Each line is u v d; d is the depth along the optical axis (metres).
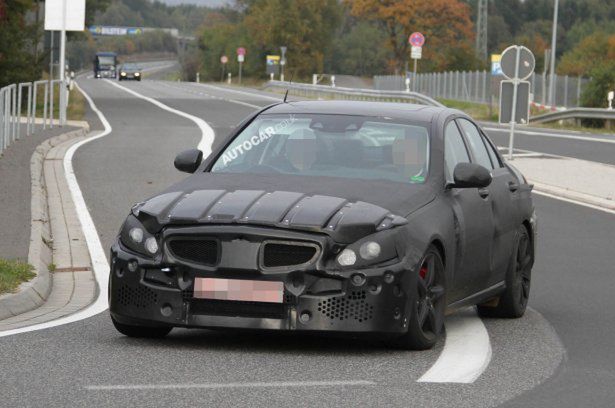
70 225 25.28
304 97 124.56
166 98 102.62
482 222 15.28
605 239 26.06
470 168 14.48
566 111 82.81
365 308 12.76
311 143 14.95
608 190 35.91
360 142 14.94
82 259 21.36
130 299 13.27
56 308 16.64
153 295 13.13
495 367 12.59
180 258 13.06
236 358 12.73
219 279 12.85
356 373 12.04
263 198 13.40
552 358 13.29
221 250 12.84
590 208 31.83
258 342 13.85
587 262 22.64
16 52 67.38
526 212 17.11
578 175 40.25
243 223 12.89
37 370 11.84
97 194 30.53
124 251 13.38
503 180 16.67
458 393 11.18
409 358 12.97
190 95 113.75
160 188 32.16
